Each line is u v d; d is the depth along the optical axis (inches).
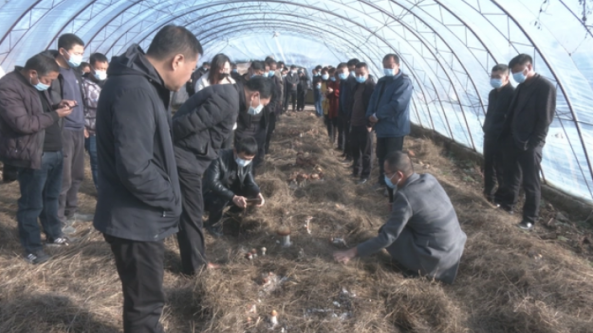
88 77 218.4
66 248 164.9
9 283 134.0
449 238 149.6
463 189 269.1
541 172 271.6
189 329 124.9
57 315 120.6
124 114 82.0
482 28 279.1
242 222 195.9
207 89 134.5
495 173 259.1
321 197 240.8
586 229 214.4
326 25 642.8
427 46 391.2
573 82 218.2
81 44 173.3
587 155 221.0
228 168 178.4
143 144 83.5
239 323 123.0
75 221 193.8
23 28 357.4
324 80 468.1
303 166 301.6
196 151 135.3
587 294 146.7
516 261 167.5
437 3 297.3
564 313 135.3
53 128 154.2
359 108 273.9
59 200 181.6
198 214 143.2
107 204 89.5
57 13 377.1
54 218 166.7
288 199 230.4
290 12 627.8
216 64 183.6
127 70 85.5
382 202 241.8
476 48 306.7
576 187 240.2
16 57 378.0
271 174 271.3
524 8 226.1
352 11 450.0
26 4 329.1
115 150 82.7
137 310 96.4
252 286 144.0
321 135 454.9
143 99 84.0
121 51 597.0
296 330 124.3
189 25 689.0
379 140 252.7
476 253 172.4
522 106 196.5
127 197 89.4
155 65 89.7
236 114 136.4
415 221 149.5
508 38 260.2
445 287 152.3
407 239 152.8
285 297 140.1
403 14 378.0
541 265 163.3
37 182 148.6
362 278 152.3
